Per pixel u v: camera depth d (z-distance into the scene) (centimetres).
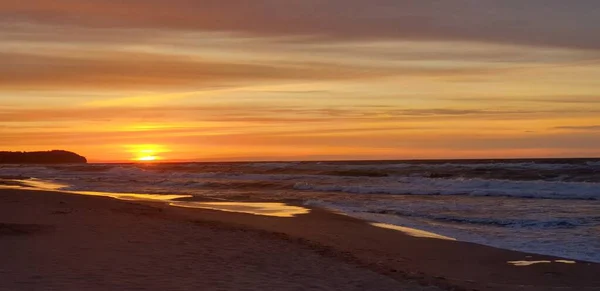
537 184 3045
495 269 1195
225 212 2152
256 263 1092
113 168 8538
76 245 1179
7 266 942
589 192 2789
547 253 1348
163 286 848
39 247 1138
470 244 1480
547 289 1002
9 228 1354
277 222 1884
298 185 3672
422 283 996
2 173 7450
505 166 4428
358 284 953
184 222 1706
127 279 884
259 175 4944
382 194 3058
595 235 1576
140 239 1302
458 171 4412
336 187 3434
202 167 8056
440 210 2236
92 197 2600
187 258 1097
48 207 2041
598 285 1052
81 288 808
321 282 950
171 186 4031
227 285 880
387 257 1306
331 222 1902
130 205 2228
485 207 2317
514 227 1762
